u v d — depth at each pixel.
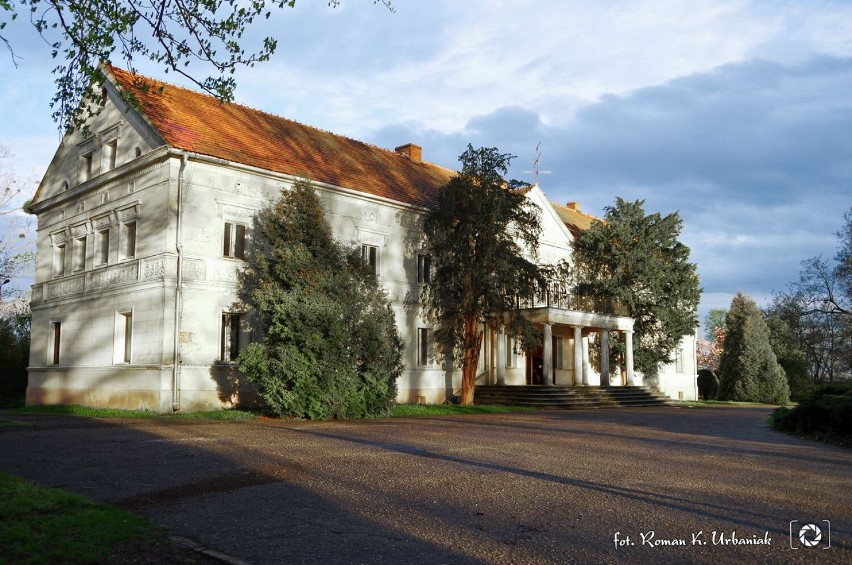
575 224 43.66
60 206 28.81
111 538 6.14
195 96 27.25
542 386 30.88
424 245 30.45
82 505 7.30
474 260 27.27
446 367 31.17
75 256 27.50
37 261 30.20
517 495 8.66
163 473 9.81
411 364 29.41
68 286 27.36
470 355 28.95
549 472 10.49
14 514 6.71
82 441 13.60
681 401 38.50
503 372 32.09
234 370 23.25
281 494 8.51
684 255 38.62
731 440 16.00
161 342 21.73
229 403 23.03
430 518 7.41
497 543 6.48
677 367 45.47
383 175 31.03
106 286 24.80
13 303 41.88
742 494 8.97
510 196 27.78
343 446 13.25
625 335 36.91
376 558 5.98
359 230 27.67
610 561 5.98
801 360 46.81
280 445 13.21
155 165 23.09
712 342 77.19
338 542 6.45
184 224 22.45
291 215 21.64
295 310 20.25
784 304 37.56
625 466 11.27
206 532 6.72
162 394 21.41
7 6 8.46
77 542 5.95
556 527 7.09
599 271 38.59
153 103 24.53
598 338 38.56
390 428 17.53
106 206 25.59
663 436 16.55
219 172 23.47
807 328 37.19
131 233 24.53
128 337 23.97
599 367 38.62
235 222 23.83
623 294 36.50
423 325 30.17
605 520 7.41
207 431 15.84
